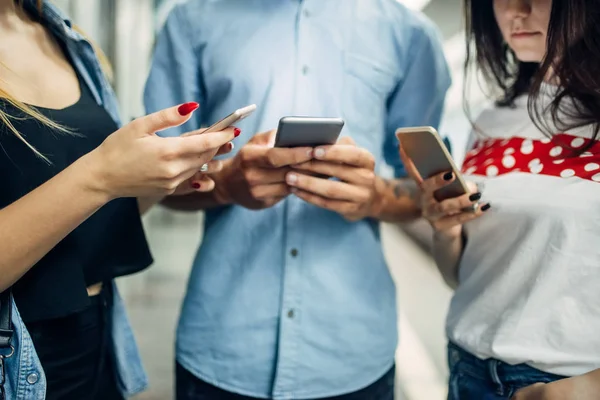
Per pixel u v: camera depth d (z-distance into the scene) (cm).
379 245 133
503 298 100
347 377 123
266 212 123
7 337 84
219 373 122
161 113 77
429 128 96
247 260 123
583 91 92
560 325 91
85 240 99
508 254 102
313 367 120
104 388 113
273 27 125
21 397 86
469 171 116
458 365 111
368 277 127
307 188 107
